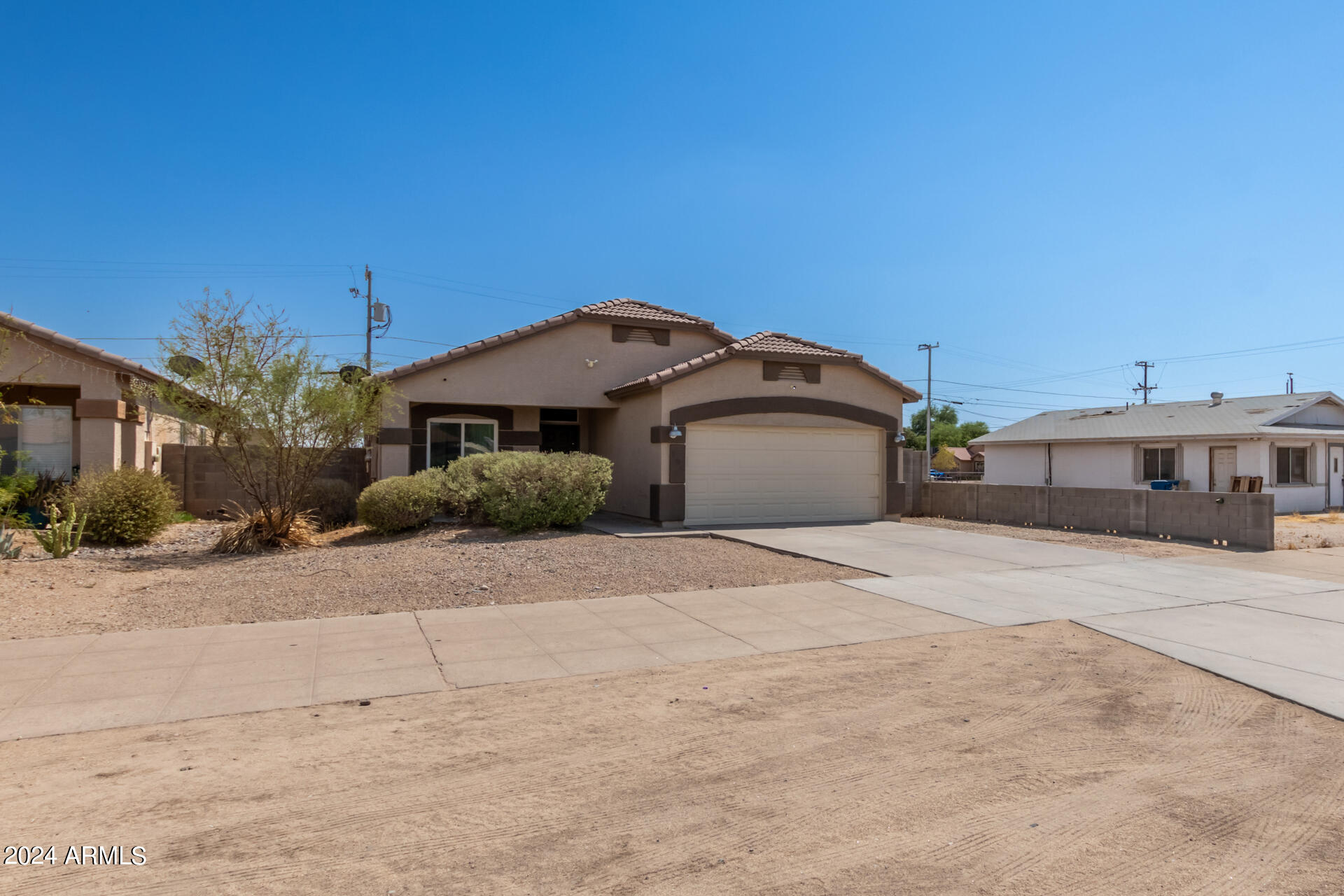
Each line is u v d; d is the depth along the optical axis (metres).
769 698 5.80
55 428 16.08
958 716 5.43
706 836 3.75
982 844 3.70
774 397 16.92
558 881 3.36
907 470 20.75
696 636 7.56
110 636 7.38
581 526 14.98
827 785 4.33
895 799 4.16
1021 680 6.26
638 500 16.77
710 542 13.63
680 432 15.91
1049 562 12.22
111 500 13.02
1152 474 28.03
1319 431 25.41
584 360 18.11
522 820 3.90
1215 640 7.54
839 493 17.84
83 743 4.81
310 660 6.63
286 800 4.08
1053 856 3.59
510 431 18.02
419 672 6.34
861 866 3.50
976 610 8.77
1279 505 24.70
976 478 52.09
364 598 9.05
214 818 3.88
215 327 12.23
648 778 4.40
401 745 4.84
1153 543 14.88
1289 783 4.39
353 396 13.27
